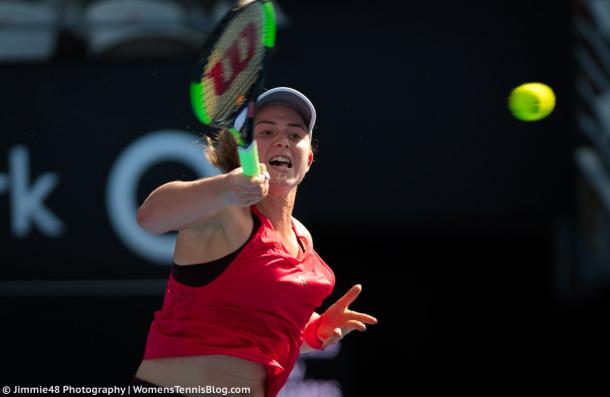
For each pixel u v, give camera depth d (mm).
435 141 24438
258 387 12203
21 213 24078
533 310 28891
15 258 24062
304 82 24500
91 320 24031
